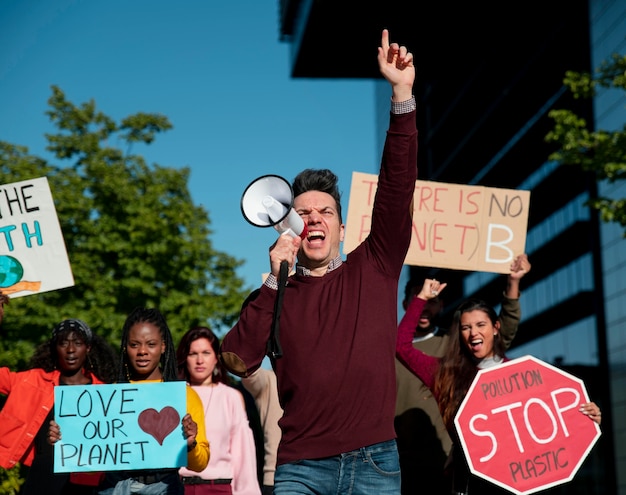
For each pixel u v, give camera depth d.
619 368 36.06
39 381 6.43
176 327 21.19
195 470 5.64
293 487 3.86
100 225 21.31
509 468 5.63
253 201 3.93
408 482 6.91
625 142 15.30
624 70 15.77
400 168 4.07
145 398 5.46
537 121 45.06
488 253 7.64
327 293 4.03
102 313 20.31
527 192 7.73
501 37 45.47
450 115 55.66
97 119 23.06
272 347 3.97
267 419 7.29
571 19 39.81
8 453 6.27
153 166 22.89
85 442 5.39
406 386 7.03
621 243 35.50
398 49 4.08
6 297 6.87
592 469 38.59
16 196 7.04
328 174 4.30
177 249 21.64
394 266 4.11
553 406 5.73
